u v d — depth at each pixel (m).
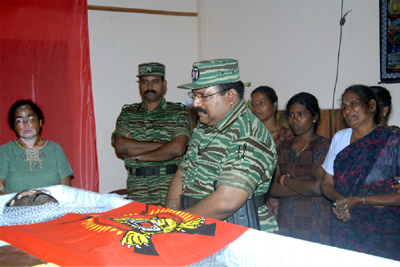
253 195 1.43
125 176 3.95
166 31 4.18
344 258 0.81
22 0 2.78
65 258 0.84
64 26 2.96
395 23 2.62
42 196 1.33
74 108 3.05
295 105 2.16
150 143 2.57
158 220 1.10
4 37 2.74
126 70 3.91
